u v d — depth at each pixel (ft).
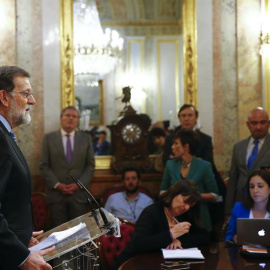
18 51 21.18
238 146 18.07
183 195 13.30
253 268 11.01
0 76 9.25
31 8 21.25
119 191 19.60
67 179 19.76
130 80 22.53
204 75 21.58
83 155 19.98
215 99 21.52
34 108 21.17
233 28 21.52
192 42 21.67
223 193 18.39
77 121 20.20
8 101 9.23
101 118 22.18
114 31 22.68
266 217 13.89
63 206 19.44
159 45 22.63
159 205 13.57
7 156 8.73
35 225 19.86
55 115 21.33
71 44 21.54
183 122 18.76
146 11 22.65
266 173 13.91
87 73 22.07
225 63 21.52
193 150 16.85
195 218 13.58
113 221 9.37
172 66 22.35
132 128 21.01
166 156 19.11
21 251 8.46
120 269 11.06
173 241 12.83
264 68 20.93
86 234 9.20
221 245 13.34
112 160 21.54
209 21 21.59
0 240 8.34
